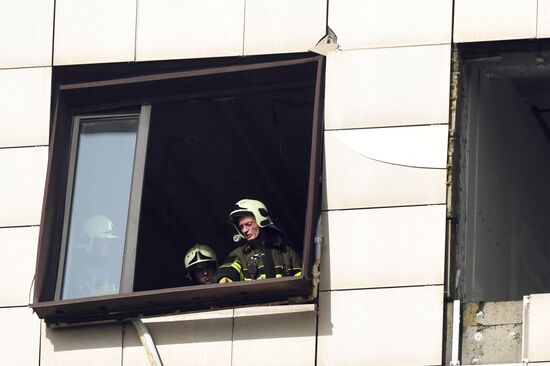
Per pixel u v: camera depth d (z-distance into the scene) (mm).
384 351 40188
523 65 42938
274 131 50062
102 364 41469
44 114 43938
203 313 41344
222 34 43531
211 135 50188
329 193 41594
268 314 41000
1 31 44688
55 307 41500
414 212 41125
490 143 44156
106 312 41688
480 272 42750
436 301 40312
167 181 51969
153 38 43906
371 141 41875
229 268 41844
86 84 43781
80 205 43250
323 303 40812
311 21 43094
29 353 41938
